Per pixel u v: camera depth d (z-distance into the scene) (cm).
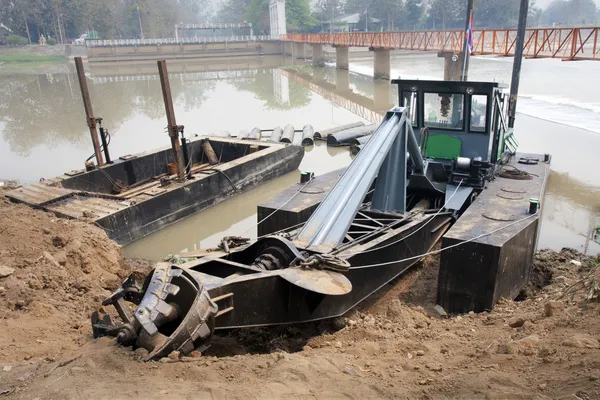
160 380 368
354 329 565
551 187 1309
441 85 923
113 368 385
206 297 435
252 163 1448
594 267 712
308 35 5812
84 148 2039
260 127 2383
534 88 3078
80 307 634
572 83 3272
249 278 496
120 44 7038
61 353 456
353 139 1938
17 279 642
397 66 5216
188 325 414
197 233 1210
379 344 491
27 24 8900
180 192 1210
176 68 6172
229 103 3212
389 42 3897
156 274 450
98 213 1024
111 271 832
